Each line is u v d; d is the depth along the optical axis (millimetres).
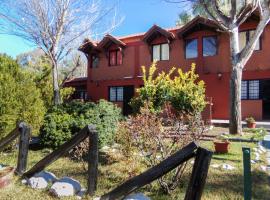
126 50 22516
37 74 18156
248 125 14617
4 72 8695
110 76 23172
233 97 12492
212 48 18844
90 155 4867
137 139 5961
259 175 6637
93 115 8969
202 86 14555
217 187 5805
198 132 5785
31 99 9078
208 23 17969
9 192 4941
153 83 14750
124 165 6234
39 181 5277
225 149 8828
